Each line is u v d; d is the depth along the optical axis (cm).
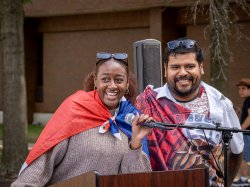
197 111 407
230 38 1469
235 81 1606
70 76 2023
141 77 498
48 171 353
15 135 1015
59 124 355
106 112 360
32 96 2105
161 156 392
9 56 1011
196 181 326
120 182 308
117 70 362
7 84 1016
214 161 402
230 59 1023
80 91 373
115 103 363
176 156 393
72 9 1889
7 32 1007
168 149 394
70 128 353
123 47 1873
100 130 356
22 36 1020
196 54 401
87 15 1945
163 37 1717
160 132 395
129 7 1753
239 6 1244
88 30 1964
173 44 402
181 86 401
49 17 2045
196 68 402
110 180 306
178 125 342
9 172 1006
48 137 353
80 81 1998
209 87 420
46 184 355
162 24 1714
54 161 353
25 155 1023
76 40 2000
